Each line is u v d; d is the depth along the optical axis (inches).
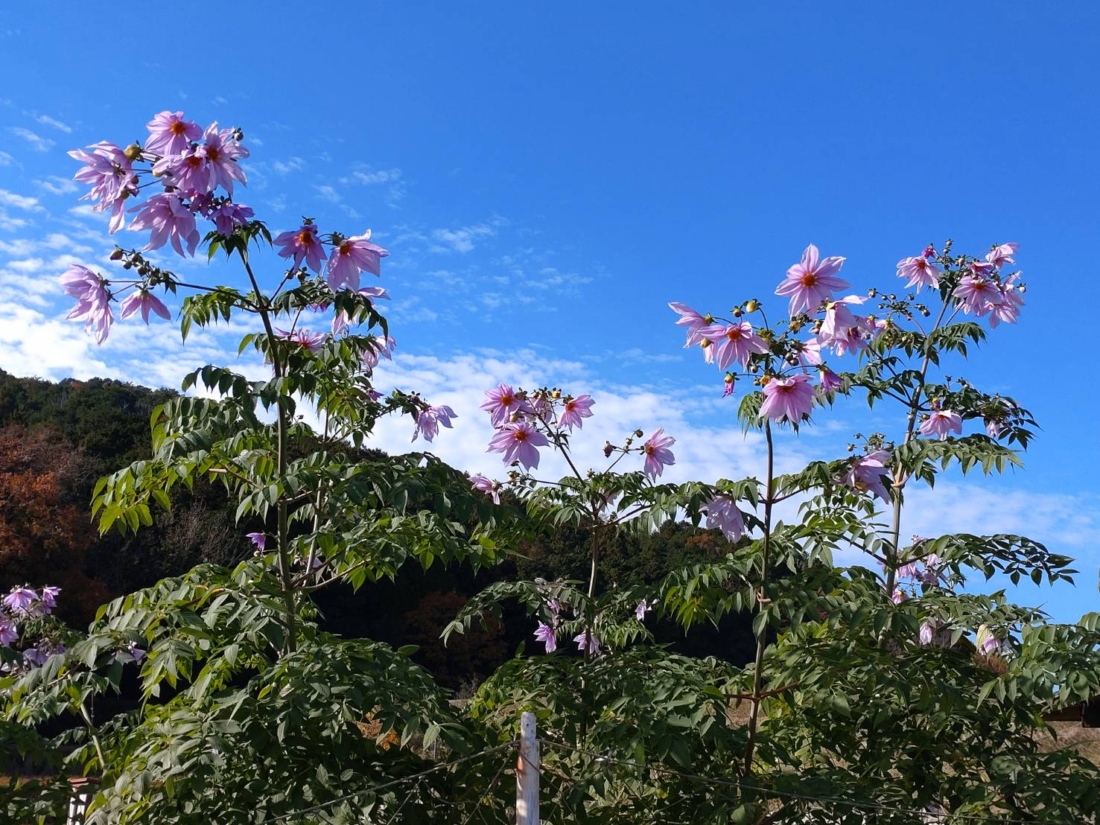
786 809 149.8
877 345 231.1
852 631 159.5
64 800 153.9
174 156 135.4
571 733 156.2
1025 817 150.1
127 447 1127.0
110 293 146.9
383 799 139.3
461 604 866.1
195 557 912.9
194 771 126.3
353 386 184.9
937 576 220.5
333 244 150.6
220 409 150.2
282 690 142.3
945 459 190.1
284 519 160.6
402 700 137.2
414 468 154.8
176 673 138.8
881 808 139.0
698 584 161.8
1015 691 146.2
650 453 196.5
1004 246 229.5
